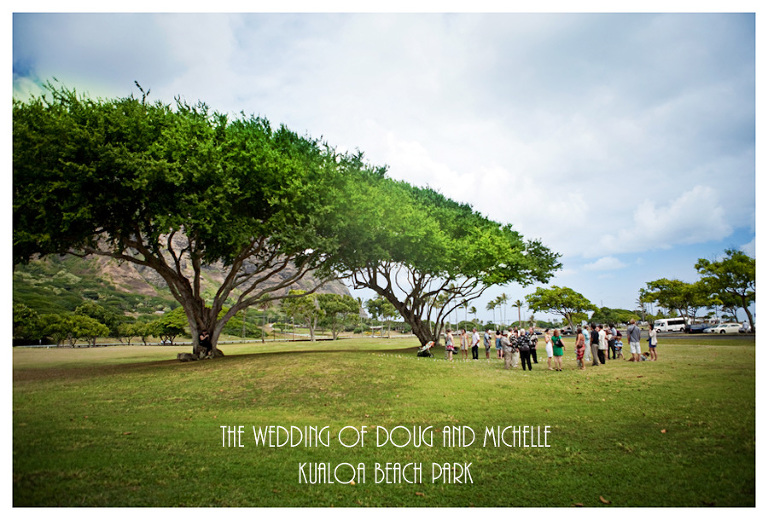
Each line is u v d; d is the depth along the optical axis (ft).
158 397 42.93
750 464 23.08
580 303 230.48
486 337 86.89
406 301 112.78
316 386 46.83
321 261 86.84
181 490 20.83
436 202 113.39
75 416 33.94
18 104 56.24
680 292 199.21
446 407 38.45
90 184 57.06
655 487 21.12
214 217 61.98
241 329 269.03
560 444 27.89
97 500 19.13
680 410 34.01
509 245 107.24
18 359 95.09
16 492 19.39
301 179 69.82
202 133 65.26
